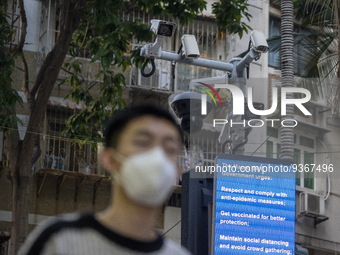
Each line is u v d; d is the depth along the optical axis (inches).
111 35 639.8
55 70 641.6
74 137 718.5
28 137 642.2
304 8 780.6
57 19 863.1
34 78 845.2
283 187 513.0
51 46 851.4
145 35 671.8
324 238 687.1
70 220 94.7
